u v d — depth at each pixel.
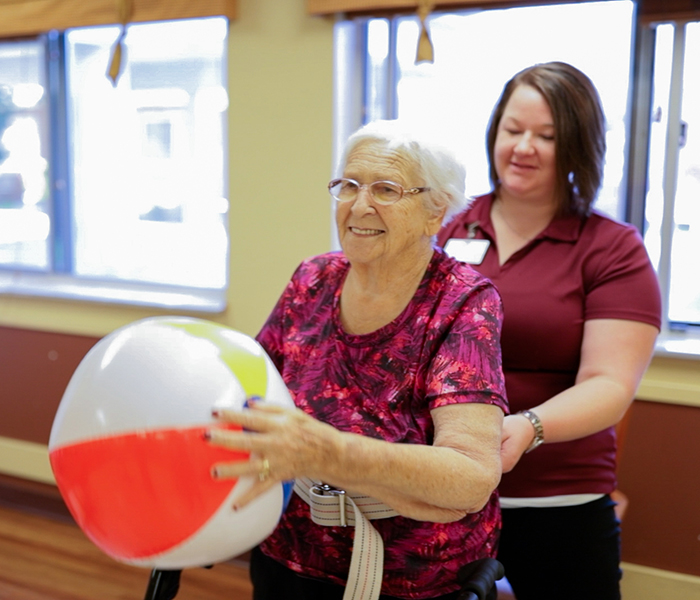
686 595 2.63
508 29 2.85
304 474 0.95
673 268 2.78
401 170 1.19
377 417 1.22
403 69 3.08
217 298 3.62
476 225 1.79
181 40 3.50
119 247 3.87
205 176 3.55
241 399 0.97
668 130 2.71
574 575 1.69
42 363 3.82
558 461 1.68
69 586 2.92
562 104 1.61
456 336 1.18
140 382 0.95
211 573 3.02
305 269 1.42
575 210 1.68
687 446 2.62
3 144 4.08
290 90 3.11
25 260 4.13
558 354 1.65
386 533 1.20
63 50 3.82
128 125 3.72
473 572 1.09
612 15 2.70
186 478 0.92
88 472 0.94
